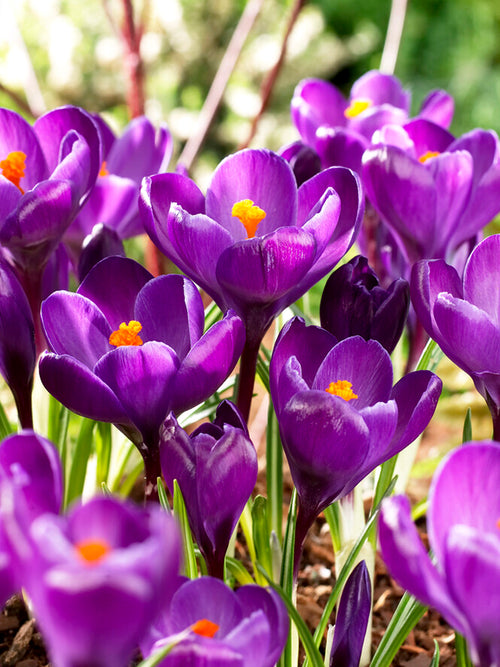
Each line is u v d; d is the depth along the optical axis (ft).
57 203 1.42
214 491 1.25
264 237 1.30
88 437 1.63
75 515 1.06
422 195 1.53
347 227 1.42
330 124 1.97
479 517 1.16
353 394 1.28
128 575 0.99
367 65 6.20
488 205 1.61
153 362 1.29
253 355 1.39
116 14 4.64
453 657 1.64
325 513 1.57
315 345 1.34
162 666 1.13
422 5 6.50
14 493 1.03
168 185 1.42
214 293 1.39
